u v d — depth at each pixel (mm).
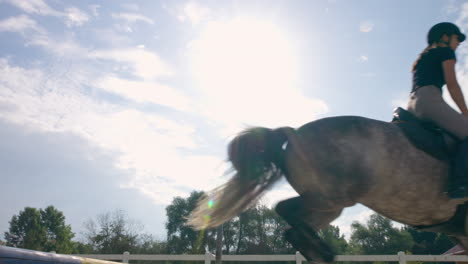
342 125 3086
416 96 3369
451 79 3281
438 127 3211
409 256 10539
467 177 2893
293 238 2951
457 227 3146
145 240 31672
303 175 3037
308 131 3146
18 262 2186
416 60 3555
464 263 10656
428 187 2969
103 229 30938
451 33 3529
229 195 3102
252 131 3205
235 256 11039
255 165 3094
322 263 2885
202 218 3141
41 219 51656
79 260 2980
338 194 2971
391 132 3072
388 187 2943
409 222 3184
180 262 25469
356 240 45938
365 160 2939
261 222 32219
